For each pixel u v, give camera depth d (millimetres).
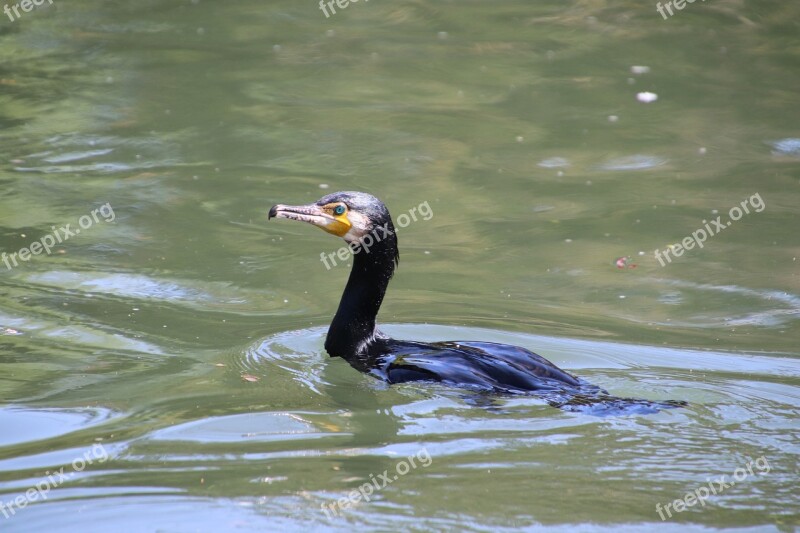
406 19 24172
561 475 8148
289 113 19062
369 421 9312
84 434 9062
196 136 18078
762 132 18406
